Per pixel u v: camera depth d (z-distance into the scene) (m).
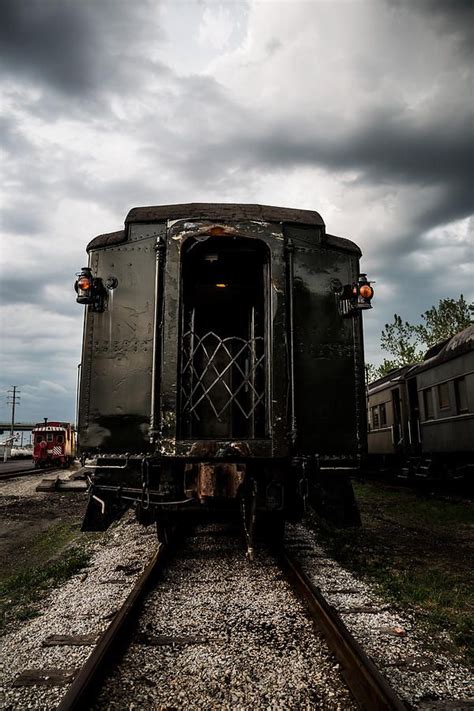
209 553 5.71
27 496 13.39
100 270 5.23
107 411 4.98
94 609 4.00
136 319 5.03
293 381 4.86
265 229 5.02
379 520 8.66
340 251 5.37
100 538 7.22
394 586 4.62
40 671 2.95
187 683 2.80
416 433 14.86
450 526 8.20
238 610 3.88
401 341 23.05
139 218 5.15
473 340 10.61
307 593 3.98
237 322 7.40
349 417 5.08
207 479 4.63
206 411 6.75
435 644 3.41
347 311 5.17
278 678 2.84
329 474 5.01
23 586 5.04
